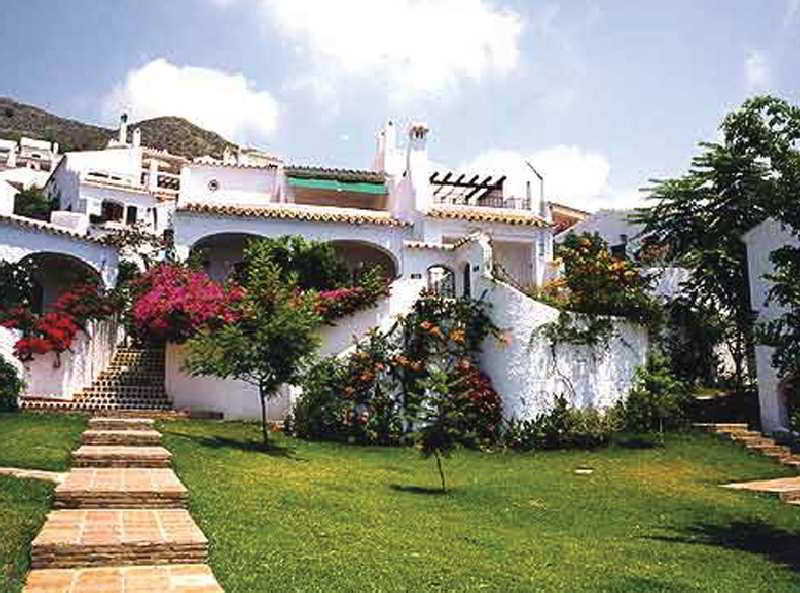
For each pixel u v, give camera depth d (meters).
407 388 20.08
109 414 17.94
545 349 20.53
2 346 18.12
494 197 31.94
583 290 22.25
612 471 16.97
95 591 6.23
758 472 17.39
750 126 12.96
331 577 7.18
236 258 28.56
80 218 28.05
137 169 45.00
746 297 23.45
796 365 10.95
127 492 9.34
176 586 6.46
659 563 9.26
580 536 10.59
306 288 23.97
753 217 23.42
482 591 7.21
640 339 22.11
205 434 16.52
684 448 19.44
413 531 9.82
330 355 20.48
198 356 16.47
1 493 9.30
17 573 6.66
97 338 21.62
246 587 6.62
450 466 16.80
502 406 20.39
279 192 31.66
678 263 25.64
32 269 23.22
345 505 11.08
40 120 107.00
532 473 16.31
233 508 9.87
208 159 33.84
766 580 8.77
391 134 35.12
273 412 19.88
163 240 28.94
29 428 14.62
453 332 21.06
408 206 29.33
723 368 25.33
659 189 24.69
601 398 20.94
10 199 29.97
